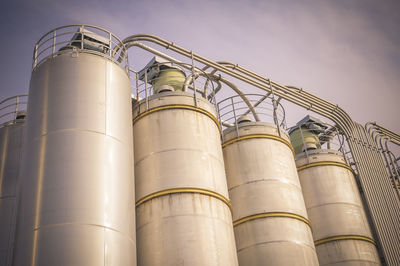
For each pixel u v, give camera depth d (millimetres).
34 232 16188
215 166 21875
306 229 24266
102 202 17109
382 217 30234
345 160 30938
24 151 18562
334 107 33531
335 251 27125
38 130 18469
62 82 19422
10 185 21781
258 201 24047
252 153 25406
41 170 17406
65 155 17594
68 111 18641
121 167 18531
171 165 20938
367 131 35531
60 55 20406
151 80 24594
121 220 17391
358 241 27562
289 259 22656
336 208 28328
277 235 23188
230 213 21797
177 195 20203
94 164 17719
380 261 27969
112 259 16297
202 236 19375
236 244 23641
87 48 24156
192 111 22891
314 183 29219
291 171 25703
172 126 22062
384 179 32562
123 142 19266
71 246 15844
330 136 34281
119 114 19797
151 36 27453
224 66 29969
